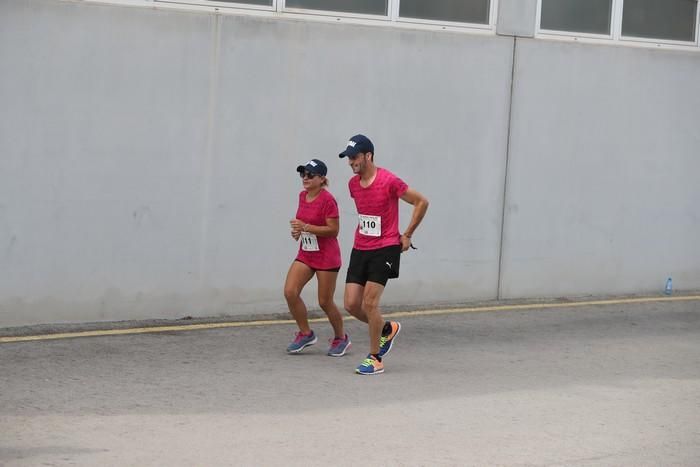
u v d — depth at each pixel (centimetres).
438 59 1415
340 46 1349
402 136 1402
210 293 1299
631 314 1443
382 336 1074
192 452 773
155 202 1252
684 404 980
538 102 1491
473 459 786
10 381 970
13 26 1159
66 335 1173
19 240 1184
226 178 1292
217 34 1270
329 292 1118
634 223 1578
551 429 878
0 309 1183
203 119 1272
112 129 1221
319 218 1105
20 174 1177
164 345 1150
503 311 1427
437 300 1452
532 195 1499
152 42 1234
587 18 1527
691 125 1606
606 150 1545
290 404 928
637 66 1556
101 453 761
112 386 967
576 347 1227
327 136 1352
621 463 791
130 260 1246
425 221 1430
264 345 1174
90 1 1195
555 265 1527
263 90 1305
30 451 759
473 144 1449
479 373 1080
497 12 1452
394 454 790
